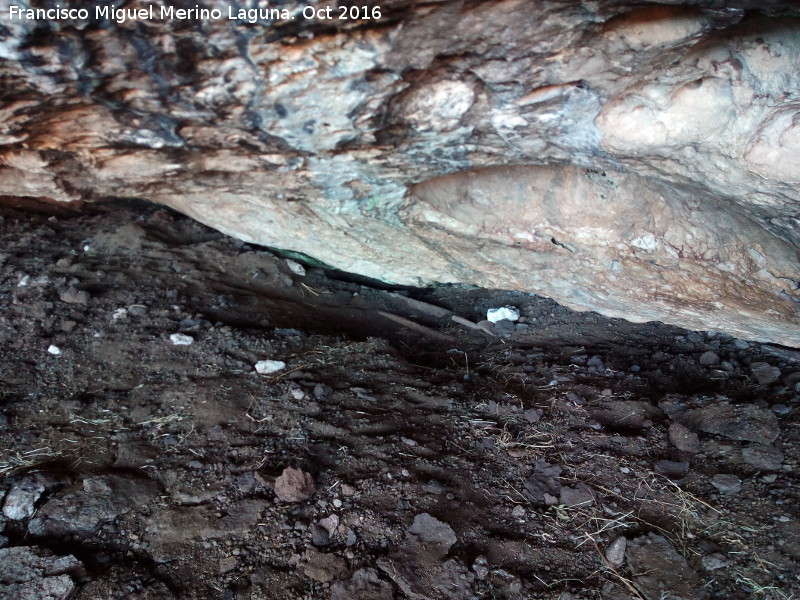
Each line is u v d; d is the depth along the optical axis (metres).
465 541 2.59
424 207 3.05
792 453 2.89
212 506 2.68
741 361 3.73
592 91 1.84
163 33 1.49
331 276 5.52
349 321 4.74
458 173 2.87
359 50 1.62
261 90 1.77
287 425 3.20
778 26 1.58
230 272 5.02
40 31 1.44
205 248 5.23
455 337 4.57
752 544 2.50
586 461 3.04
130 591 2.29
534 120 2.02
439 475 2.94
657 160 2.12
